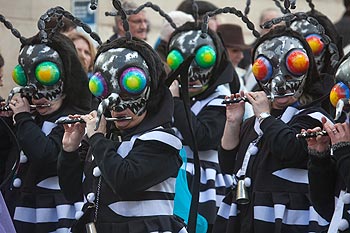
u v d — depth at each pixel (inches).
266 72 508.7
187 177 555.8
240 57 719.1
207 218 565.6
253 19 942.4
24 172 539.2
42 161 525.3
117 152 467.2
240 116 519.8
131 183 456.4
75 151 486.9
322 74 526.3
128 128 474.0
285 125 495.5
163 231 461.7
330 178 467.2
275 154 493.4
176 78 491.8
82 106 541.3
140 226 461.4
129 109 469.7
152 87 473.1
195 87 573.6
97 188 471.2
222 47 580.7
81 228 474.3
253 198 502.6
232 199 515.5
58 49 534.0
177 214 486.0
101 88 471.2
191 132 483.5
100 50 478.0
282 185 498.9
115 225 464.8
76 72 538.3
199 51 569.6
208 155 570.6
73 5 739.4
